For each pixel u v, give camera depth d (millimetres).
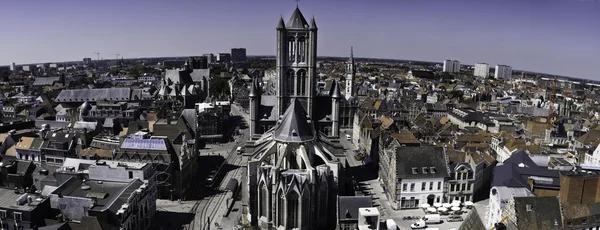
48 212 93250
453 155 131625
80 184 103375
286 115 121688
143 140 129000
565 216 87500
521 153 125812
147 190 104688
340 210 96688
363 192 133375
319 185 102812
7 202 119062
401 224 109562
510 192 97688
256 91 147500
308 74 142250
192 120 181875
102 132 173375
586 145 178125
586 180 98188
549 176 107250
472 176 121312
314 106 149000
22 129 193375
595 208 89875
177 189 124312
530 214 86688
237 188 134000
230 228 105500
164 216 112562
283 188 97125
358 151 181500
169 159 124250
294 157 114125
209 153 181375
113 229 87875
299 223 98562
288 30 138375
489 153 152625
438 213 115562
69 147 144250
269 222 101688
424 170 119000
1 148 150500
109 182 105562
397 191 118125
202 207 119312
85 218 82625
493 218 100375
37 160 144375
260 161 105000
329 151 119875
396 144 136875
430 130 197250
